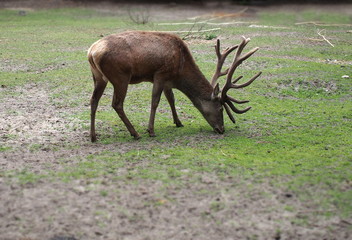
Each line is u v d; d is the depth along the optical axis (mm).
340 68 14828
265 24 25781
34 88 12469
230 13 30906
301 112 10703
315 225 5609
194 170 7141
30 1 33438
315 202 6133
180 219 5742
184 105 11211
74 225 5605
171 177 6887
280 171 7074
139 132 9180
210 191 6434
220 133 9086
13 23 25234
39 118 9922
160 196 6293
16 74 13930
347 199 6199
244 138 8805
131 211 5914
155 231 5500
